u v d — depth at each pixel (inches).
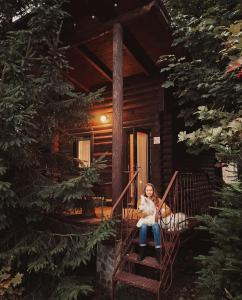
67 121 205.6
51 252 156.8
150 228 197.0
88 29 236.1
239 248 139.2
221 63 224.2
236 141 124.2
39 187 170.2
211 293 133.4
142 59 290.7
